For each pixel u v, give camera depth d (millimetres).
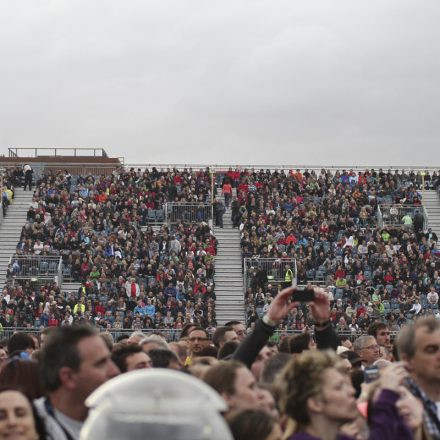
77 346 9977
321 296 13445
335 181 93938
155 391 6309
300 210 89312
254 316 73562
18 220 89812
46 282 78188
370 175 94500
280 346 19297
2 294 75500
